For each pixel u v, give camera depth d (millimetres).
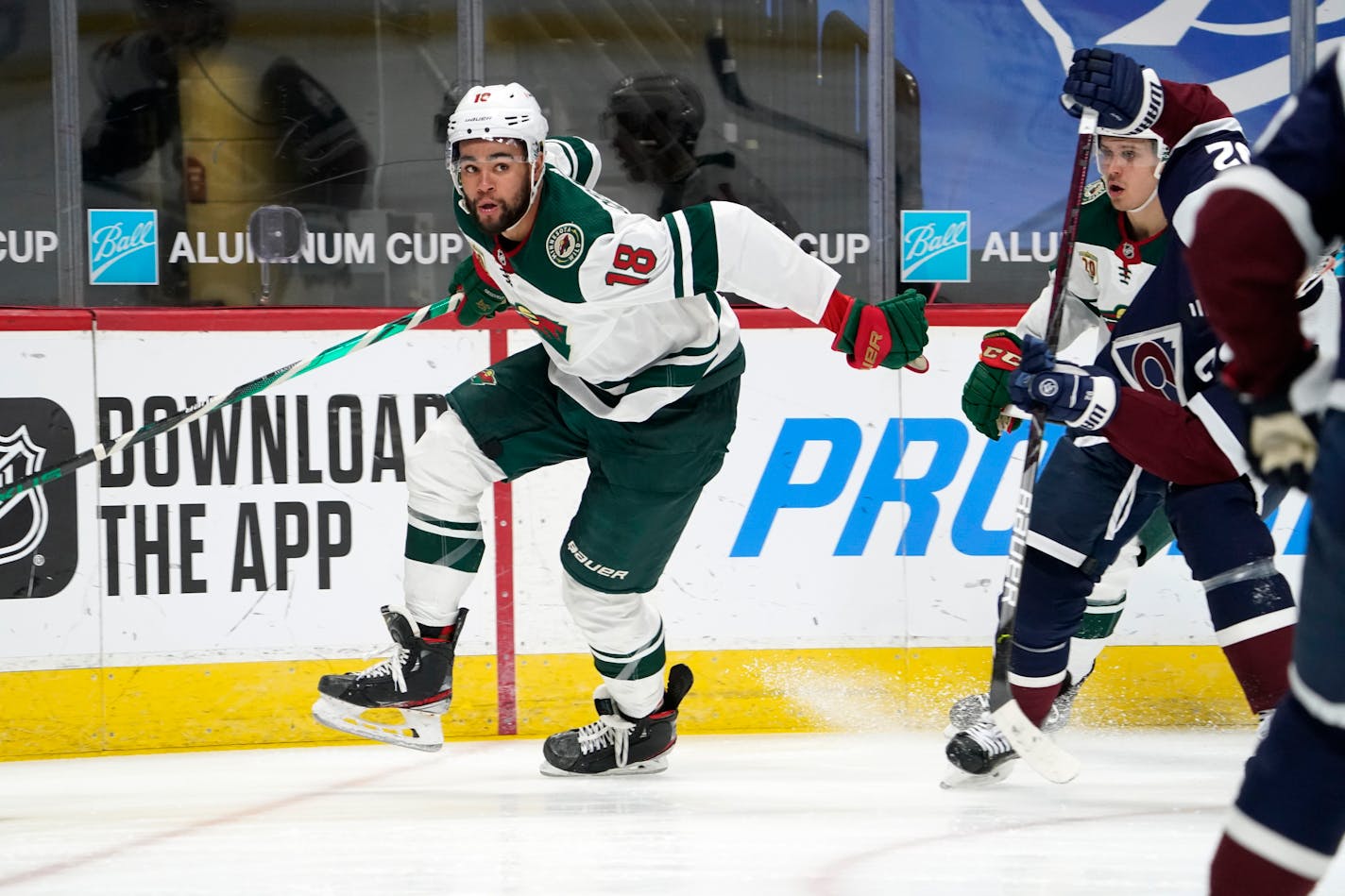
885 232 13258
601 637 9945
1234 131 8734
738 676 12492
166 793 10023
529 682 12406
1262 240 4320
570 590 9914
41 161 12477
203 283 12695
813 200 13227
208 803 9516
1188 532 8719
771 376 12531
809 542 12555
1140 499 9320
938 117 13258
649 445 9258
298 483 12195
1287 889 4574
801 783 9922
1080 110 8836
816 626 12555
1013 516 12719
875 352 8828
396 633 9617
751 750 11586
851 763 10859
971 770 9461
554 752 10398
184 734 12023
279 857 7574
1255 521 8586
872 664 12602
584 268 8141
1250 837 4609
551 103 13000
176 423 9555
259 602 12141
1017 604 9281
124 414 12047
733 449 12492
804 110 13156
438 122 12883
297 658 12164
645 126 13070
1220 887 4719
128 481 12000
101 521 11969
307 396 12219
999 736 9484
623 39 13023
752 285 8586
